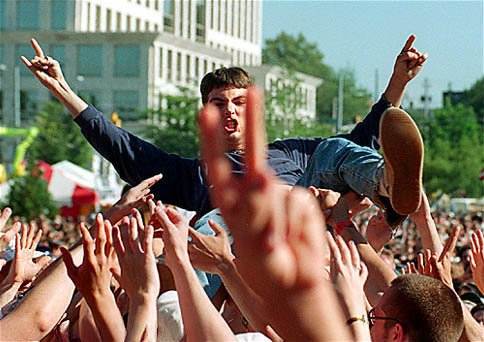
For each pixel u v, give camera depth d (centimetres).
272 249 201
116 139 531
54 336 402
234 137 445
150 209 388
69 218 3684
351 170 448
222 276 325
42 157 6066
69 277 333
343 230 407
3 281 416
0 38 7731
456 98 10331
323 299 211
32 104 7762
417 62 523
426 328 342
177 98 6059
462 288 856
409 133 389
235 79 474
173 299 387
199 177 522
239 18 9188
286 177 505
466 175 6738
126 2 7981
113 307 329
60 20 7700
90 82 7494
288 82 5541
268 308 211
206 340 303
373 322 357
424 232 486
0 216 420
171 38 7575
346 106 10956
